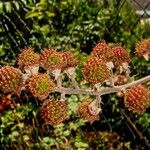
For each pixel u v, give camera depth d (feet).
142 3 1.98
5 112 1.57
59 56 0.71
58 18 1.89
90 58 0.69
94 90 0.72
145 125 1.44
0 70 0.70
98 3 1.82
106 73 0.68
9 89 0.69
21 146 1.50
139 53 0.77
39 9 1.81
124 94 0.71
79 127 1.53
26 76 0.70
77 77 1.44
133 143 1.47
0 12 1.61
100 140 1.49
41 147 1.47
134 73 1.47
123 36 1.64
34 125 1.50
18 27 1.77
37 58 0.72
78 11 1.85
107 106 1.53
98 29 1.74
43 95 0.68
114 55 0.72
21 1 1.73
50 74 0.73
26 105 1.56
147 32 1.65
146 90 0.69
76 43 1.79
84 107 0.73
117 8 1.54
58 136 1.49
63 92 0.71
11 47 1.73
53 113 0.68
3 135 1.53
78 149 1.46
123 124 1.51
